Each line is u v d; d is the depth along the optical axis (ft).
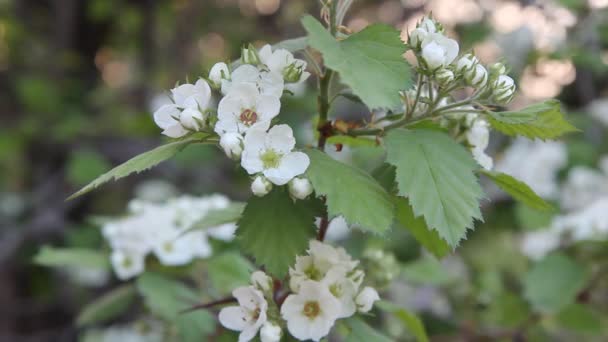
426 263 1.62
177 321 1.34
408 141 1.04
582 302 1.64
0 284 2.70
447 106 1.05
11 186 3.04
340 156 1.90
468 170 1.03
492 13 2.38
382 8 3.14
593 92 2.60
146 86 3.21
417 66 1.04
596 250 1.57
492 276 1.99
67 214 2.74
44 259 1.41
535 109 1.03
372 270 1.25
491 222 2.26
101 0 3.01
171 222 1.42
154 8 3.18
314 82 2.49
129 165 1.02
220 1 3.53
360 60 0.99
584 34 2.23
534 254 1.71
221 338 1.30
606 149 2.43
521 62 2.15
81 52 3.14
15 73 3.08
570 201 2.16
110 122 2.82
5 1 3.13
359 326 1.10
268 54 1.05
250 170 0.98
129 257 1.40
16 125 2.85
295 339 1.06
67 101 2.89
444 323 1.82
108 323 2.22
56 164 2.85
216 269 1.38
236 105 1.02
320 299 1.04
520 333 1.68
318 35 1.00
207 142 1.04
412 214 1.12
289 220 1.02
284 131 1.00
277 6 3.48
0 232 2.64
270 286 1.06
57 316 2.70
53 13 3.10
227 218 1.18
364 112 2.27
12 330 2.68
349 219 0.98
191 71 3.34
